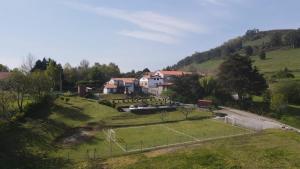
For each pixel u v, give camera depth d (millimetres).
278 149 50781
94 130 77562
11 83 79312
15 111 75938
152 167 44812
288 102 124375
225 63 125812
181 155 49812
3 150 55375
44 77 93375
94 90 152625
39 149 59969
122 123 84562
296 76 167375
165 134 74125
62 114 86188
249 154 48250
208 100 115562
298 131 78625
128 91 141375
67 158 55188
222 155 48281
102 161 50906
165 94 125875
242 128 81562
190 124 86000
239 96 122688
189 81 125750
